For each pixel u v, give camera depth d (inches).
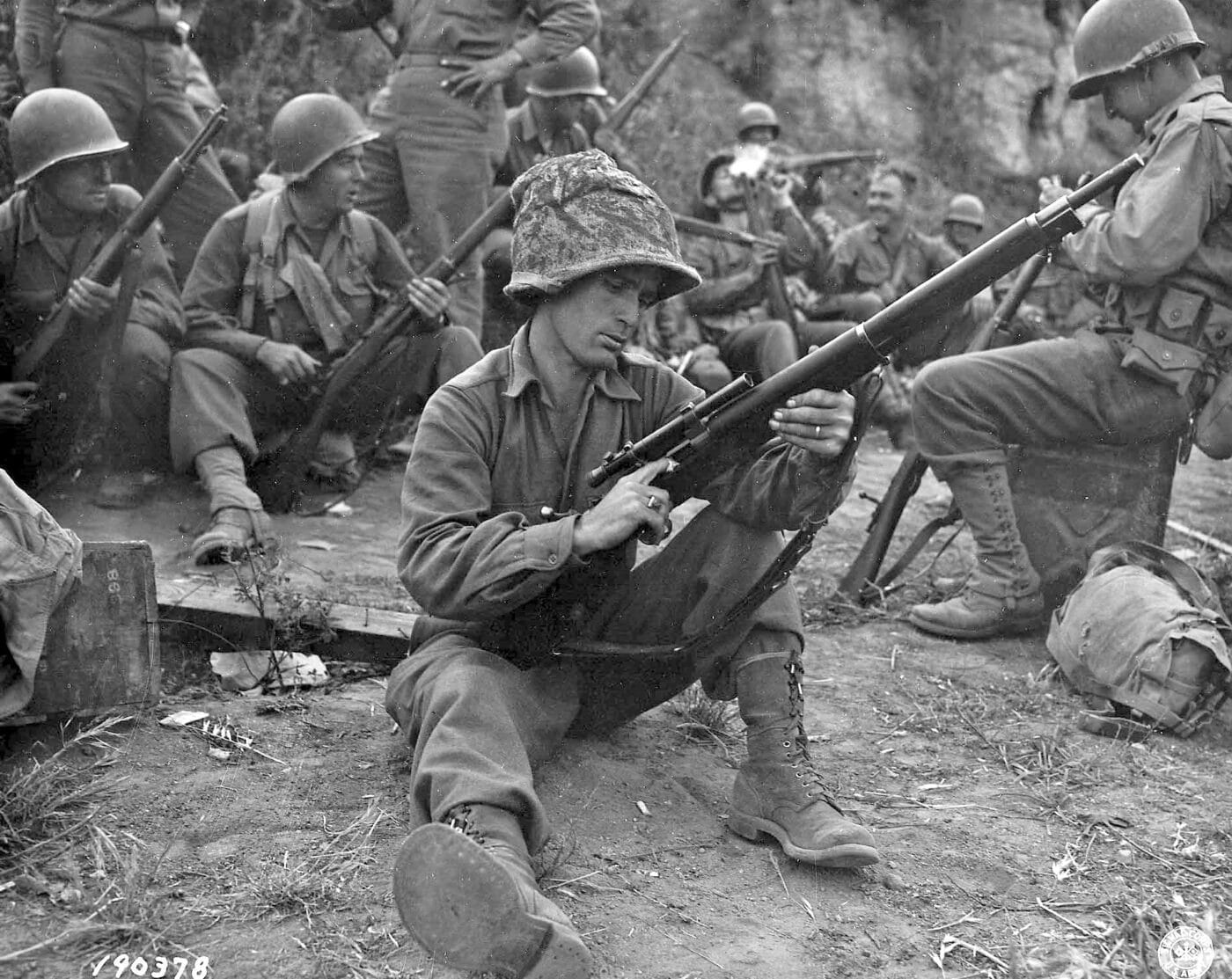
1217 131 156.0
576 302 100.1
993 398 165.8
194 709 124.0
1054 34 477.7
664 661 108.7
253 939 86.5
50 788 103.9
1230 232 159.9
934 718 138.9
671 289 104.7
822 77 444.8
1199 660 136.0
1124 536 172.7
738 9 436.5
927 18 462.6
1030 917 97.7
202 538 170.6
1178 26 159.6
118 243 183.2
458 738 93.0
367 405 211.8
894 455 307.3
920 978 88.5
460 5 226.1
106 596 117.9
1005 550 167.2
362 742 119.8
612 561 96.7
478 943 77.9
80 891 91.0
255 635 136.5
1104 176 151.3
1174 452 172.7
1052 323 413.1
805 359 94.0
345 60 340.2
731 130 422.9
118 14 223.9
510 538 94.9
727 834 106.3
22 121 183.8
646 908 94.2
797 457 97.5
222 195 241.1
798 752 103.8
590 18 233.5
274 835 101.2
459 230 233.1
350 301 206.4
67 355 187.8
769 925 93.4
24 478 191.3
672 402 107.4
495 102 234.2
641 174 368.5
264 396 200.4
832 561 204.7
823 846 98.0
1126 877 105.0
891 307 92.4
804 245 320.2
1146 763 130.0
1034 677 153.6
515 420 103.4
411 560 98.9
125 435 197.0
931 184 452.4
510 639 101.4
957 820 114.2
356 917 89.8
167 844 99.0
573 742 119.0
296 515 203.3
